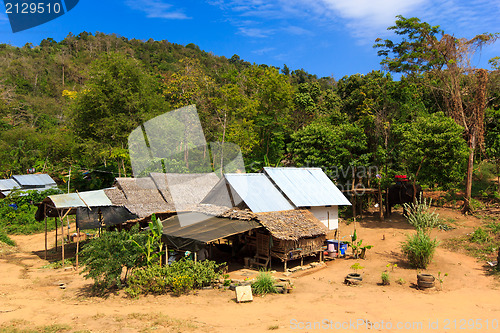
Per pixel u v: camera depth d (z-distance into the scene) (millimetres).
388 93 29000
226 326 7992
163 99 26797
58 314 8781
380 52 28562
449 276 13453
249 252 16547
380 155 24953
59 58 88750
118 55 30156
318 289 11969
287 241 14094
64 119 60281
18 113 59688
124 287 11594
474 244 17344
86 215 16234
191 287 11508
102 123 27359
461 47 24219
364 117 27047
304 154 25438
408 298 10883
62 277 13617
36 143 44156
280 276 13641
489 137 26797
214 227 13398
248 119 31391
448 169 21062
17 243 21844
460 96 24359
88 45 106500
